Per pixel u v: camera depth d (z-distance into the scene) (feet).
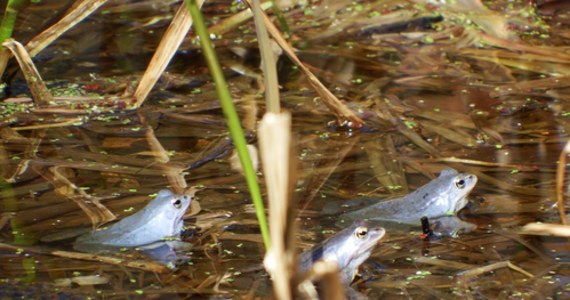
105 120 37.40
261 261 26.71
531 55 43.68
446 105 38.70
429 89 40.40
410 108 38.42
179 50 44.86
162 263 26.61
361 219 29.25
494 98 39.34
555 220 28.86
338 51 44.57
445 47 44.96
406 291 25.04
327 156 34.09
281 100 39.17
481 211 29.84
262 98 39.70
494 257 26.91
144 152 34.45
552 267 26.25
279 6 48.98
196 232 28.45
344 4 49.19
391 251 27.48
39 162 33.42
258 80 41.75
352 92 40.09
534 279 25.59
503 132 35.96
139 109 38.47
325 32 46.52
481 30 46.42
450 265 26.53
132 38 46.32
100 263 26.63
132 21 48.21
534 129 36.17
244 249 27.43
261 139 17.65
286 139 17.57
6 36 37.68
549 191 30.86
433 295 24.80
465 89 40.34
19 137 35.60
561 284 25.26
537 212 29.50
